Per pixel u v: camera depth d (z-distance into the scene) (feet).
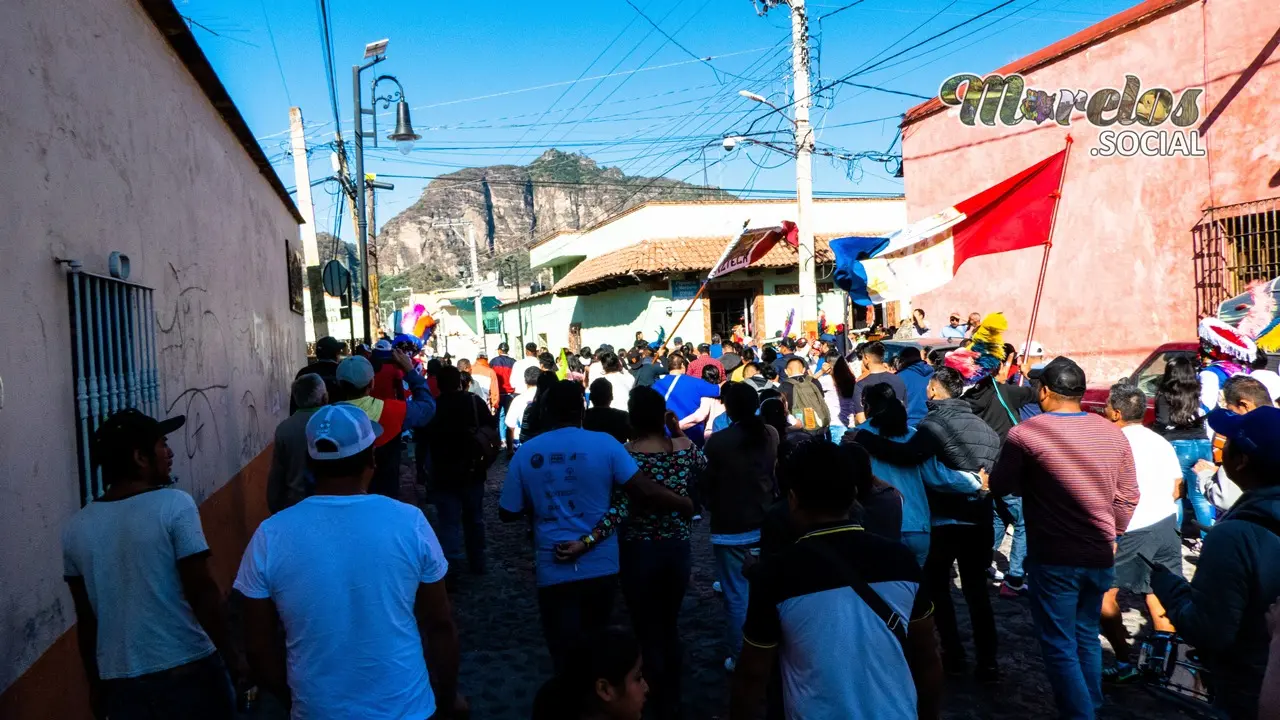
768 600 8.51
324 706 8.40
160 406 17.38
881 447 15.55
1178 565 16.12
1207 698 14.06
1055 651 13.48
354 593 8.59
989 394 21.09
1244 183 35.99
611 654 7.77
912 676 8.90
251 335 29.86
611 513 14.19
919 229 25.61
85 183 14.21
